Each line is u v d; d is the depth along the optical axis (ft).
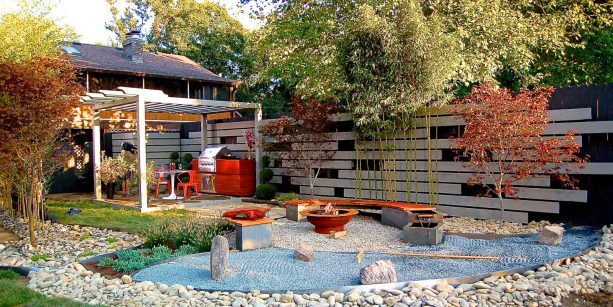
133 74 57.82
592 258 17.31
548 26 37.96
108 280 16.28
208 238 21.39
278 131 36.37
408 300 13.20
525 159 23.81
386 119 30.09
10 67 22.43
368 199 32.55
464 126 27.02
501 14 35.35
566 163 23.57
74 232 26.07
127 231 25.79
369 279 14.57
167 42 94.99
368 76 28.96
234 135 45.09
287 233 23.59
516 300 13.50
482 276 15.19
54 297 14.38
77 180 51.62
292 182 38.93
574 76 40.93
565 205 24.07
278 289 14.58
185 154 50.21
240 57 88.99
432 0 37.76
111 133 56.13
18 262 20.27
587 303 13.58
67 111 24.54
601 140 22.70
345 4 39.81
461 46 32.83
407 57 28.17
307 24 42.27
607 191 22.71
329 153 34.78
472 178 25.77
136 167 39.73
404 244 20.84
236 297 14.08
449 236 21.77
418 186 29.68
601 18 39.68
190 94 65.31
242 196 40.83
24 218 30.76
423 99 28.04
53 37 55.16
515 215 25.66
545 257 17.12
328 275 16.14
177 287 14.88
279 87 84.23
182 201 37.83
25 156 23.48
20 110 21.98
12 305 13.76
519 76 41.50
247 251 20.17
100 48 67.10
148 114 47.29
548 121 23.41
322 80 42.83
